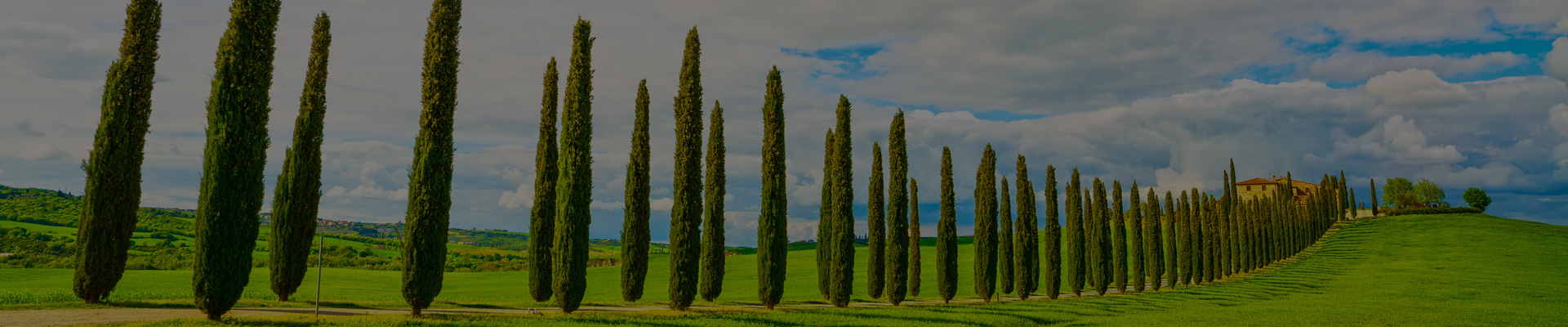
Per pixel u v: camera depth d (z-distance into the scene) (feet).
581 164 100.58
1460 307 128.26
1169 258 218.38
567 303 96.68
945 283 143.13
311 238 115.65
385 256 347.97
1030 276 159.12
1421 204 490.08
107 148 88.53
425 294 85.20
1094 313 123.54
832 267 126.82
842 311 112.06
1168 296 170.09
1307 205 366.02
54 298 92.02
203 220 75.72
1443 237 319.68
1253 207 300.61
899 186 138.72
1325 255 302.25
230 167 77.61
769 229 117.19
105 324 70.49
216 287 74.79
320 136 118.83
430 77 89.97
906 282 135.13
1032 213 164.04
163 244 342.44
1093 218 185.26
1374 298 153.58
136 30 92.48
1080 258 177.78
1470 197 462.19
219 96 78.38
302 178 113.60
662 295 180.86
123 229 89.35
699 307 115.03
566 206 98.48
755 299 168.45
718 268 114.62
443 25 91.15
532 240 102.89
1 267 236.84
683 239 109.81
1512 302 141.49
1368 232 370.53
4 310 80.12
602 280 245.24
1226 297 167.43
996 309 124.16
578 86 101.76
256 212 79.61
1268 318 110.63
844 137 131.03
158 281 183.21
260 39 81.56
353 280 218.18
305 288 179.63
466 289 208.44
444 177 89.15
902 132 142.00
